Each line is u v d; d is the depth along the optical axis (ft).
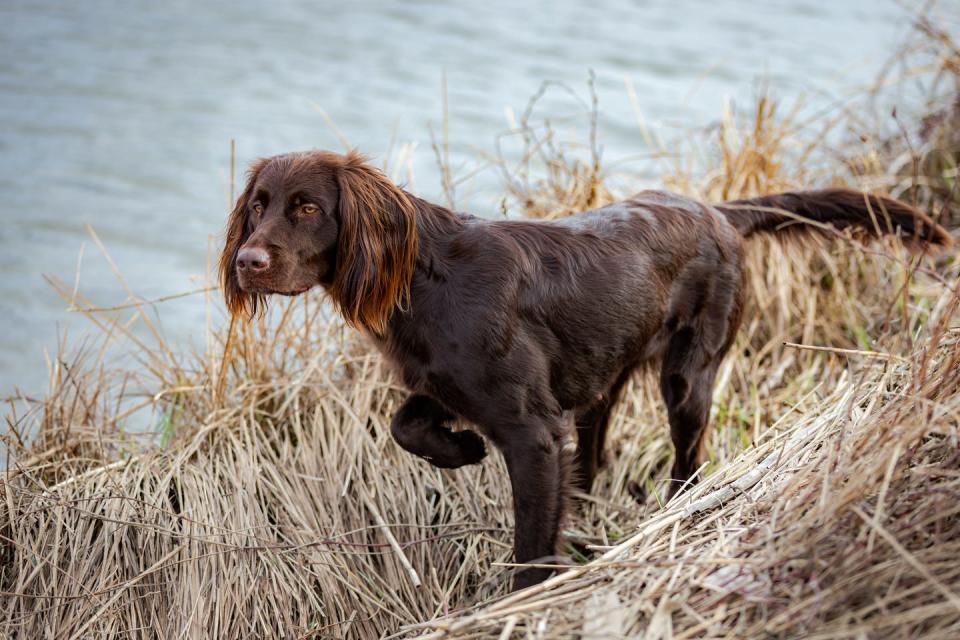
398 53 35.78
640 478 15.84
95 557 13.20
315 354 16.57
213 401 15.70
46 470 14.75
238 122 29.48
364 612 13.23
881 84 24.81
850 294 19.24
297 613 13.16
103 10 40.14
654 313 13.33
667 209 13.74
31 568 13.10
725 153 19.63
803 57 35.06
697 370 14.10
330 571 13.43
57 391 15.52
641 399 16.92
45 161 27.02
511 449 12.28
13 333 19.81
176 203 25.32
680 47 36.45
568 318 12.53
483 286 11.98
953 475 9.48
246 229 12.53
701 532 10.92
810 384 16.97
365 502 14.28
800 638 8.48
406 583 13.69
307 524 13.92
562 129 28.02
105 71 33.50
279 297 17.07
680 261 13.56
